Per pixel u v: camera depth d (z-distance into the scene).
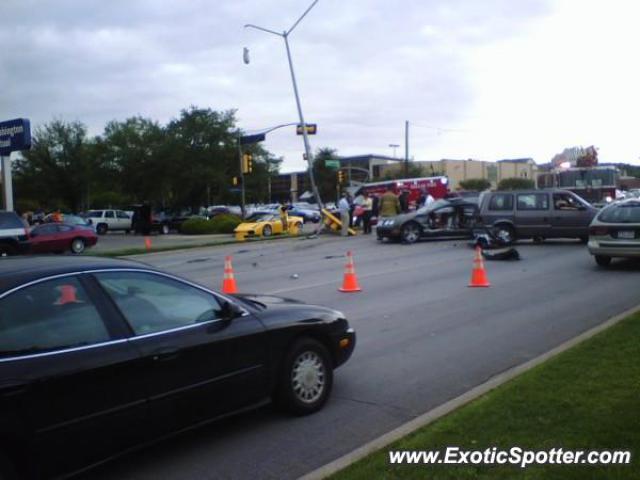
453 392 5.96
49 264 4.30
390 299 11.08
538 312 9.51
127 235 43.88
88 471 4.44
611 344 6.70
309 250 22.20
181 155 52.97
